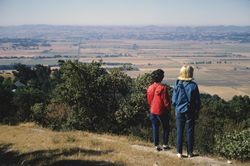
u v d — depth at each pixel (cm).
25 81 6538
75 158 1101
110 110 2555
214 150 1386
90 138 1545
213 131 1986
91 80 2538
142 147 1263
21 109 3422
